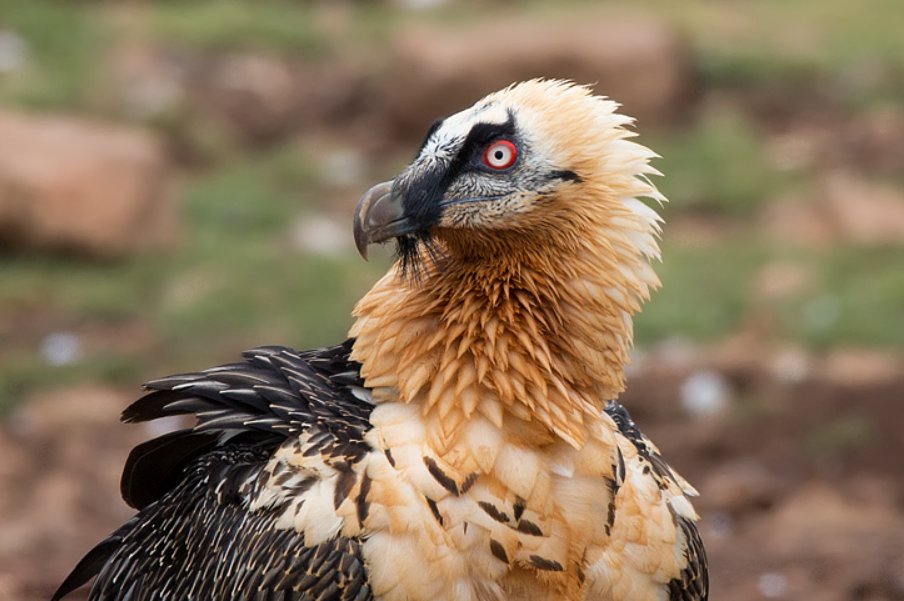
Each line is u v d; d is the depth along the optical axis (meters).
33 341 20.42
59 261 22.91
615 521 8.31
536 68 29.61
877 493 16.53
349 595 8.01
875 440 17.72
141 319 21.38
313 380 8.82
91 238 22.92
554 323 8.46
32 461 17.20
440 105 29.69
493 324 8.38
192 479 9.09
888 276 22.81
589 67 29.66
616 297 8.54
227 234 24.61
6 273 22.30
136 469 9.52
